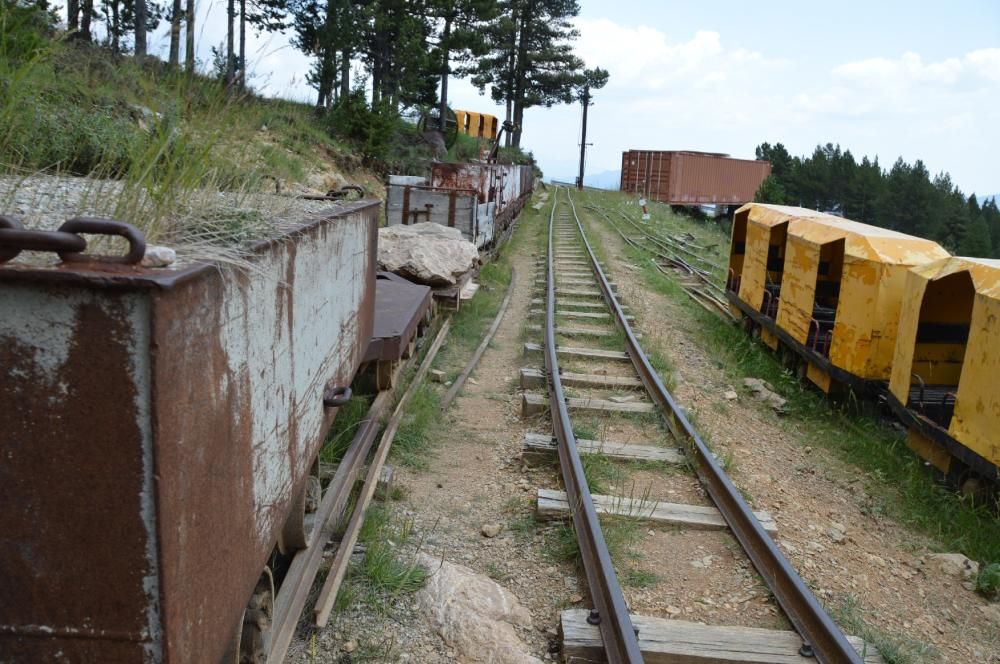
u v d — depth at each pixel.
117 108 4.01
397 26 30.78
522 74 60.94
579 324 11.23
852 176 86.31
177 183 2.38
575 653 3.70
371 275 4.82
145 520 1.54
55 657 1.63
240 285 2.01
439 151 31.41
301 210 3.44
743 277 12.41
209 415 1.79
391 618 3.87
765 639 3.90
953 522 6.36
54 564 1.58
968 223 79.75
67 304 1.45
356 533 4.34
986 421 6.14
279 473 2.54
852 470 7.49
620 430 6.99
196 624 1.77
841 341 8.60
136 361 1.46
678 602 4.34
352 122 23.36
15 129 3.32
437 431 6.73
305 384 2.91
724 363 10.66
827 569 5.12
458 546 4.80
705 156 47.59
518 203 26.61
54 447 1.51
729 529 5.18
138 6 16.72
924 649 4.34
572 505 5.16
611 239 23.61
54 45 3.46
